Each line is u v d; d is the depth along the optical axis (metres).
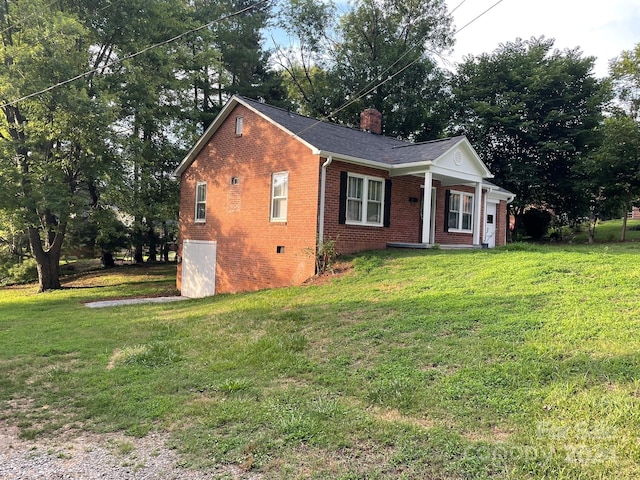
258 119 15.02
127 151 18.94
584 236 26.98
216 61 23.28
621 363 4.70
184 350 7.25
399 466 3.44
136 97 18.86
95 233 25.95
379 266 11.65
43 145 18.39
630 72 24.12
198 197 17.83
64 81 16.59
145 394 5.36
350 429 4.06
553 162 26.12
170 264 28.47
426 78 31.84
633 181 21.94
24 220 17.48
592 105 24.47
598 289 7.43
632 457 3.25
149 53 19.27
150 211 20.47
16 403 5.36
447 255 11.88
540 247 12.62
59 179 17.70
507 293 7.84
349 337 6.86
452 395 4.54
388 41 32.47
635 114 24.83
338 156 12.89
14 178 17.08
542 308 6.77
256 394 5.12
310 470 3.47
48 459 3.93
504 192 20.70
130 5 18.78
